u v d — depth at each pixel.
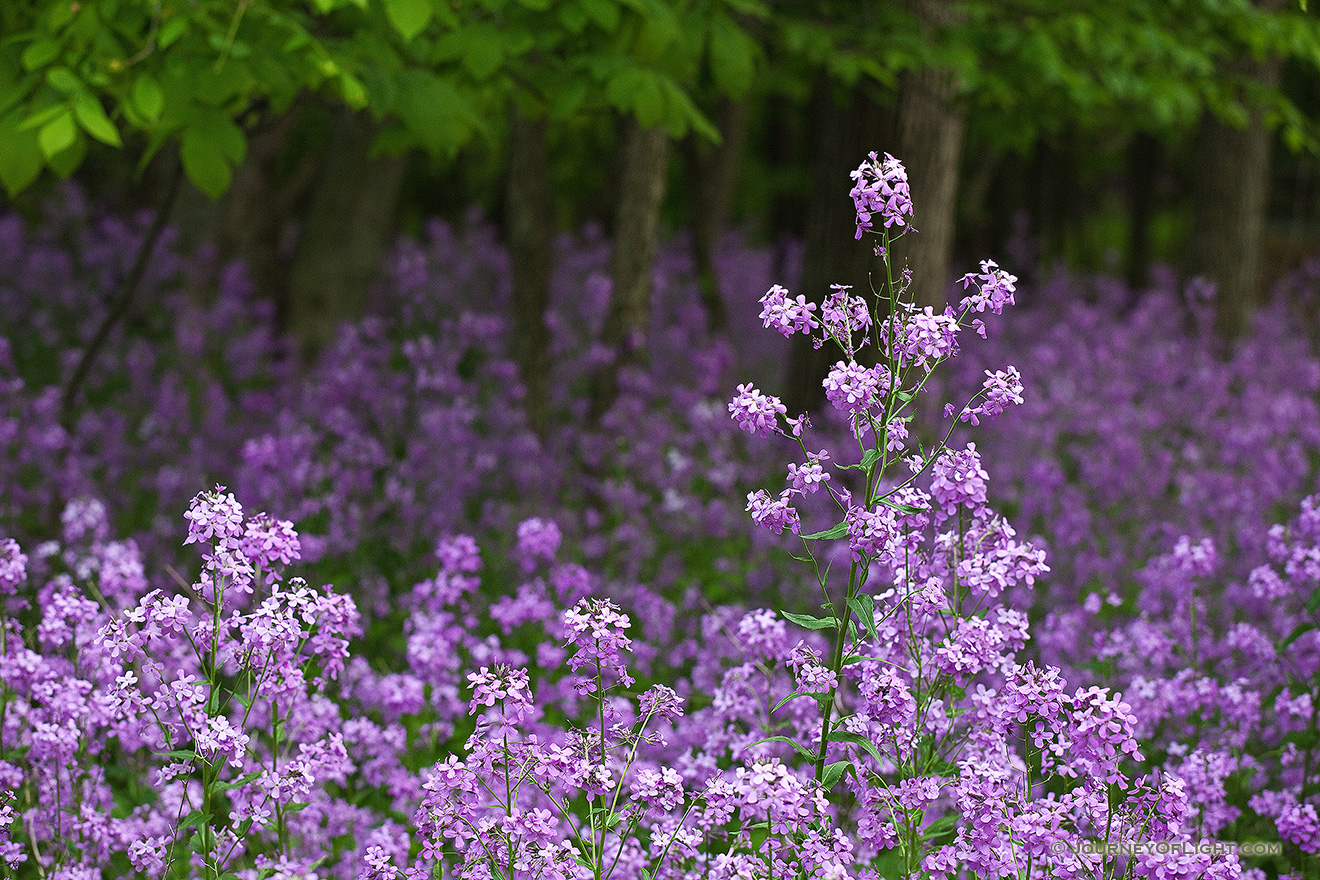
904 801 3.55
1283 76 19.28
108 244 15.00
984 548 3.78
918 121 8.66
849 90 8.85
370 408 9.78
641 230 10.23
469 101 6.98
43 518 8.05
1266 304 22.11
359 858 4.31
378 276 13.90
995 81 8.85
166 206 8.28
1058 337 14.34
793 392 9.55
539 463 9.13
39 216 19.36
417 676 5.14
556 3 6.39
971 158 20.47
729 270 16.75
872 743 3.71
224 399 10.57
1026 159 23.55
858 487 8.85
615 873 3.82
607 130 21.33
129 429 10.63
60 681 4.52
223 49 5.31
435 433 9.06
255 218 14.01
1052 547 8.15
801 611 7.25
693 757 5.00
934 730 3.84
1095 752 3.38
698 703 6.13
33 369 12.27
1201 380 11.95
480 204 21.92
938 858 3.52
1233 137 15.06
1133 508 8.88
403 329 12.23
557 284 14.54
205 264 13.18
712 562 8.60
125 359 12.19
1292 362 13.46
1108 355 13.01
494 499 9.41
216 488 3.65
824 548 7.77
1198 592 6.29
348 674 5.34
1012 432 10.47
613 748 3.77
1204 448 10.32
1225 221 15.23
